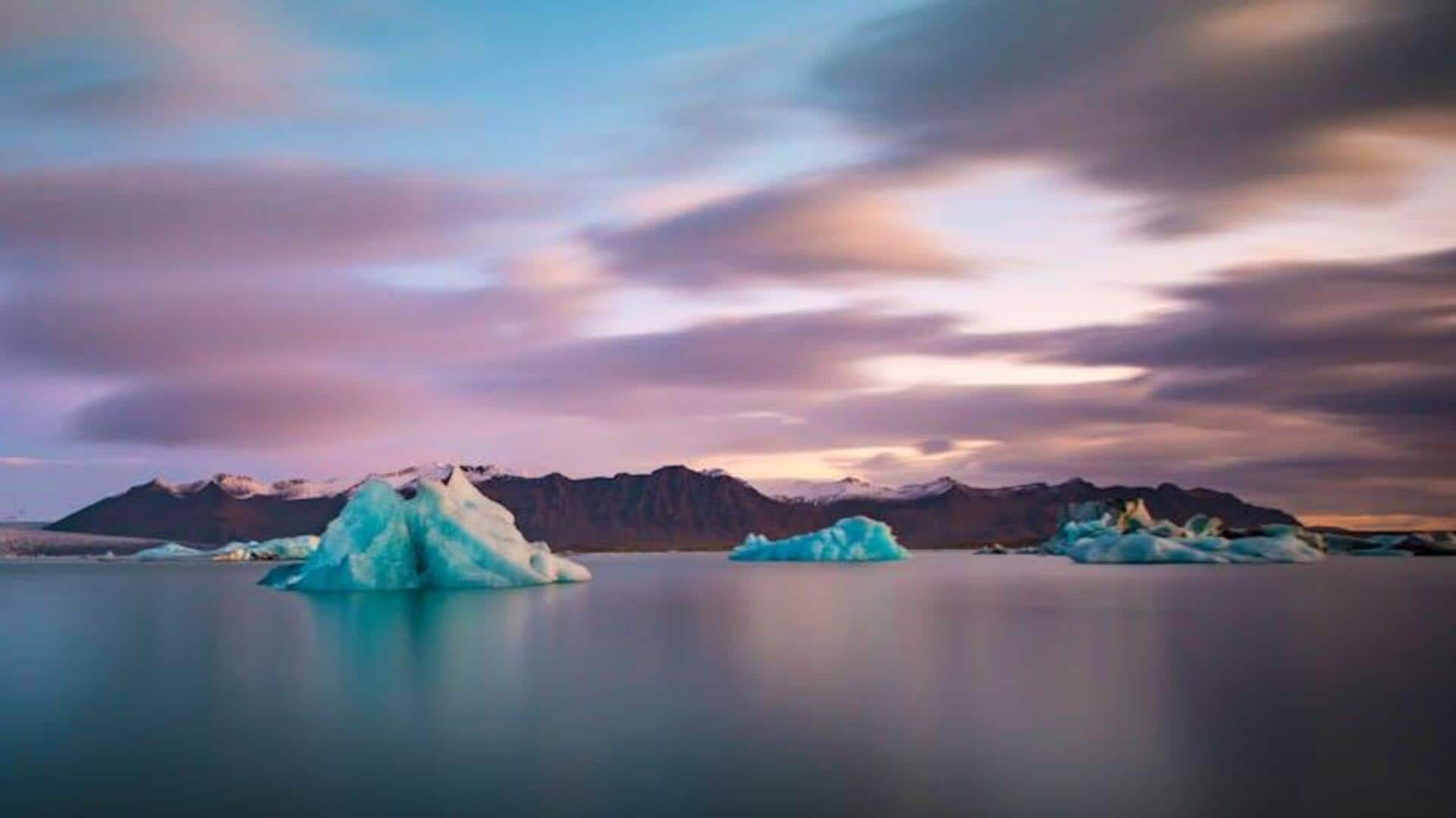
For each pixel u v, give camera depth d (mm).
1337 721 16219
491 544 50719
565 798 12297
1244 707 17406
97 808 12219
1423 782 12711
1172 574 62156
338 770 13688
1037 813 11578
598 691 19406
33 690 20094
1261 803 11930
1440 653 24031
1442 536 97000
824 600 42344
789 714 17047
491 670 22156
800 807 11883
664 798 12250
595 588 50281
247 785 13070
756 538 112125
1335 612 34750
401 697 19031
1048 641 26750
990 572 68938
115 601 45000
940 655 24094
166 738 15672
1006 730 15656
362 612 36531
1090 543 86125
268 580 57031
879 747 14664
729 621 32625
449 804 12148
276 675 21797
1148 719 16406
